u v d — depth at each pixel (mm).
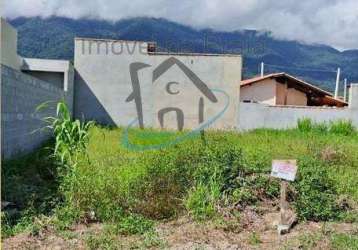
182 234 5676
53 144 12977
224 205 6695
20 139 10477
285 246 5324
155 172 7598
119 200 6527
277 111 22844
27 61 20938
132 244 5238
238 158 8000
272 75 27875
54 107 15844
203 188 6812
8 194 6527
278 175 6109
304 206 6684
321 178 7574
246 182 7410
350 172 10344
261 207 6945
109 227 5754
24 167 8750
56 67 21094
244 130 21984
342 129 20875
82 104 23359
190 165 7832
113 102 23438
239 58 23328
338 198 7395
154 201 6590
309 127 21438
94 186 6637
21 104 10484
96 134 17234
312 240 5500
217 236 5645
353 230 6051
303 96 28547
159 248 5168
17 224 5613
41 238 5363
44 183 7609
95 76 23344
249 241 5496
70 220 5941
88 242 5238
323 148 13008
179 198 6848
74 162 7254
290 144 14680
